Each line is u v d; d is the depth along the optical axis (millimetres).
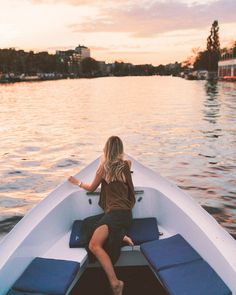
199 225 3449
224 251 3029
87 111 25562
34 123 19234
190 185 7859
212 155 10531
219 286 2809
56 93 55188
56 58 186500
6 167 9711
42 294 2805
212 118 19922
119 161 3670
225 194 7270
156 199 4164
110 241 3338
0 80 115812
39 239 3471
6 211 6641
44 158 10742
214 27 123125
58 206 3869
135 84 101250
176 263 3119
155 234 3686
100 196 3789
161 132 15039
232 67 76125
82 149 11961
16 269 3041
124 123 18359
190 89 60875
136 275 3553
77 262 3266
